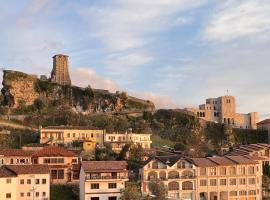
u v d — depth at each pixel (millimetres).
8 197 115875
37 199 120125
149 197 122812
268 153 183250
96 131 190625
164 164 139375
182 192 140250
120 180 126875
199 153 197625
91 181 124000
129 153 170000
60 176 141625
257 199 150000
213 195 144625
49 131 184875
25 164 130250
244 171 149500
